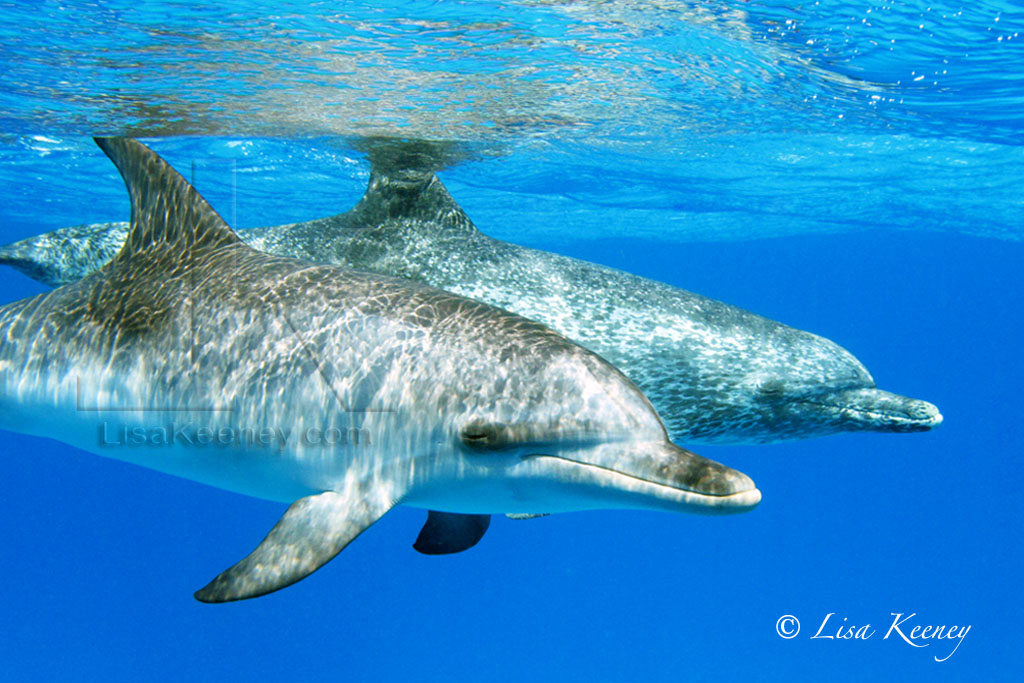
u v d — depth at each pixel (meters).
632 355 6.07
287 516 3.14
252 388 3.58
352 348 3.46
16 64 7.83
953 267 51.19
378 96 8.77
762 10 6.49
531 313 6.20
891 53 7.42
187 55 7.50
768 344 6.23
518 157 12.30
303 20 6.64
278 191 15.80
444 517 4.15
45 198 18.81
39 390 4.21
